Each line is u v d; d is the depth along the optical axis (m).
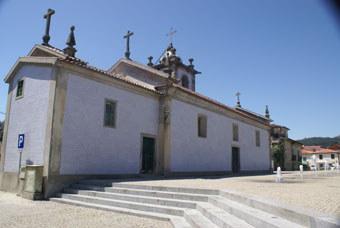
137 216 7.57
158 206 7.79
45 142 11.06
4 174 13.01
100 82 13.22
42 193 10.56
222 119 22.36
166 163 15.89
